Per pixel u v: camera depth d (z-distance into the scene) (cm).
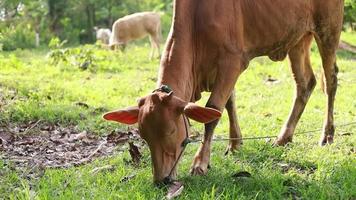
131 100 748
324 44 525
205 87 460
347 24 1312
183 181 426
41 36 1973
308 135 550
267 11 473
